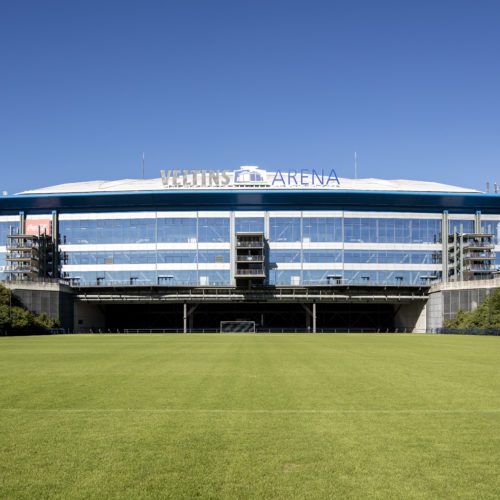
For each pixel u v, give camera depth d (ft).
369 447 32.73
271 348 130.93
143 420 40.37
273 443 33.71
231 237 324.19
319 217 325.21
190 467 29.07
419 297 308.40
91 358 98.32
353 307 362.94
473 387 57.11
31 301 279.49
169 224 326.65
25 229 331.36
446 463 29.58
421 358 97.55
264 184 326.65
